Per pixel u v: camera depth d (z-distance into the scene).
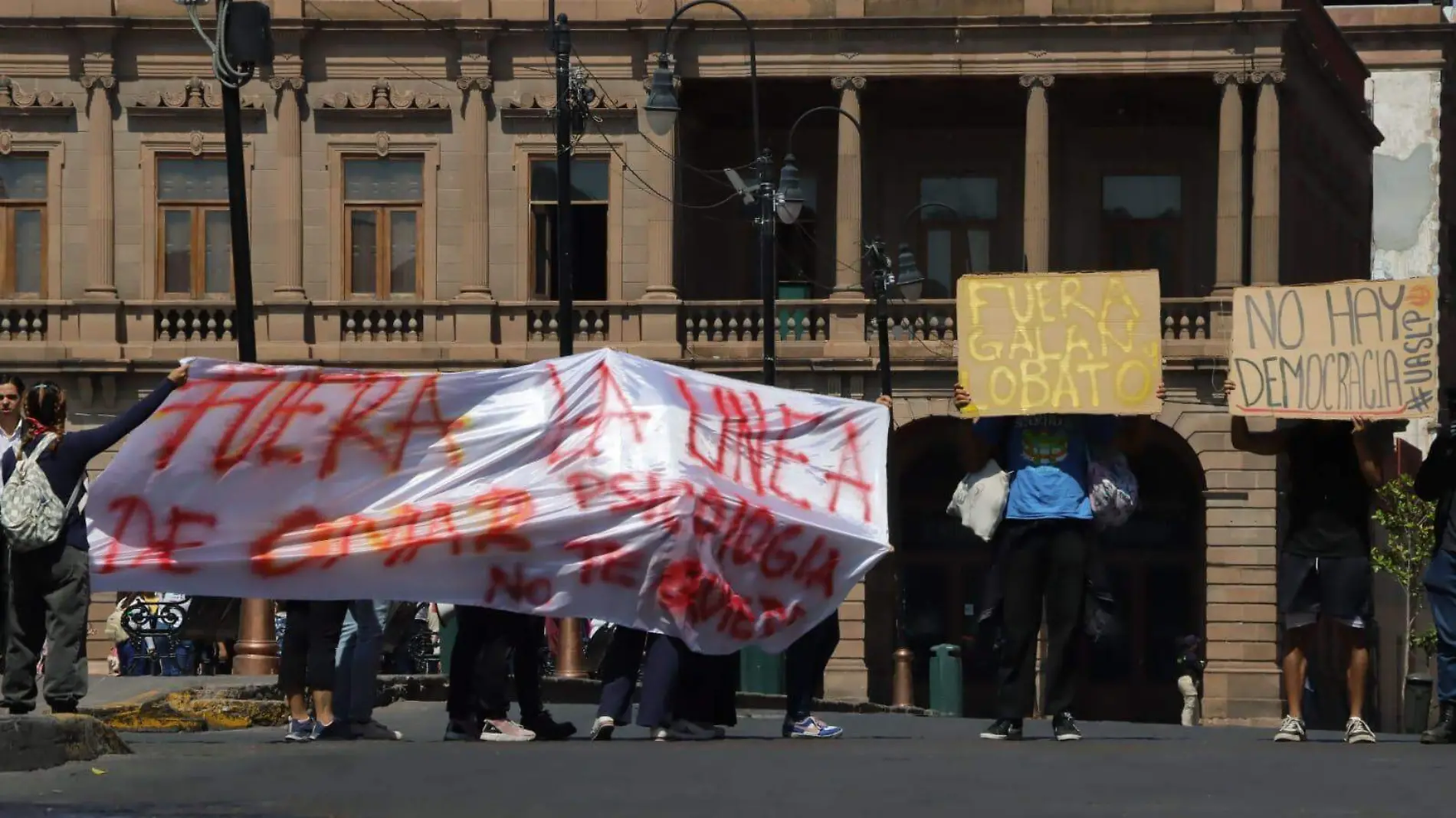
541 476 23.27
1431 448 23.50
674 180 65.75
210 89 66.19
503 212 66.00
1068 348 22.53
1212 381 64.25
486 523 22.98
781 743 21.44
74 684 20.34
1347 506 22.78
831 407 24.27
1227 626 64.25
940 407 65.44
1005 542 22.17
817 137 68.69
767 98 67.69
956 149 68.50
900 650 57.97
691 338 66.31
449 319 65.81
